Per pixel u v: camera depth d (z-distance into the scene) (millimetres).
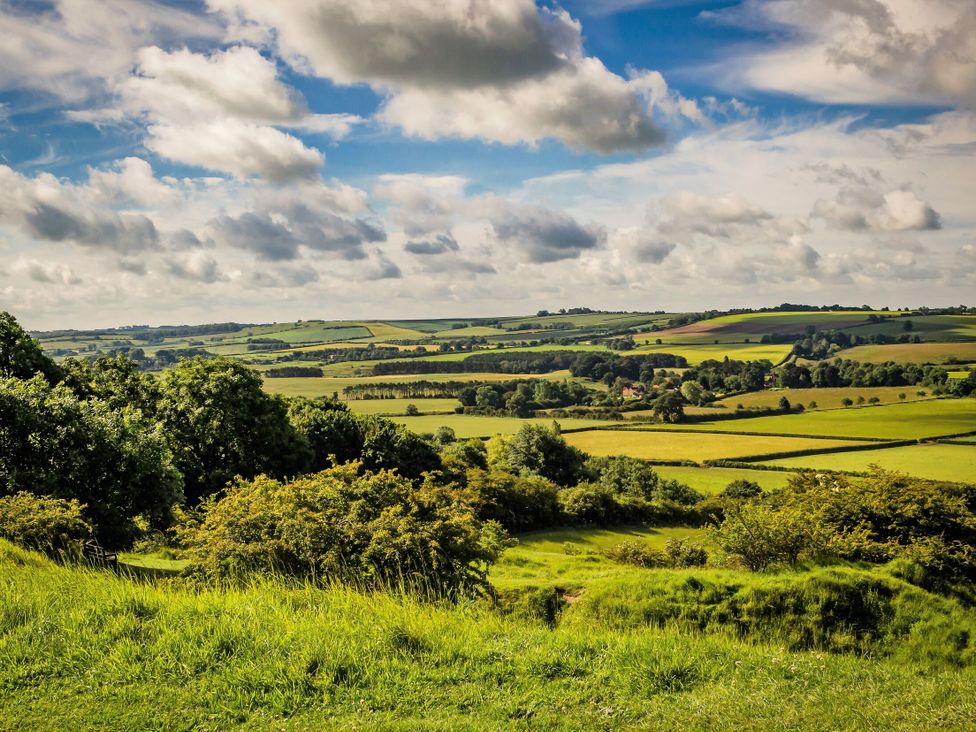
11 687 6680
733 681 7723
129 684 6887
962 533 19547
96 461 23672
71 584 9570
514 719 6559
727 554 20781
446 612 10047
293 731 6203
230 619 8250
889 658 14039
